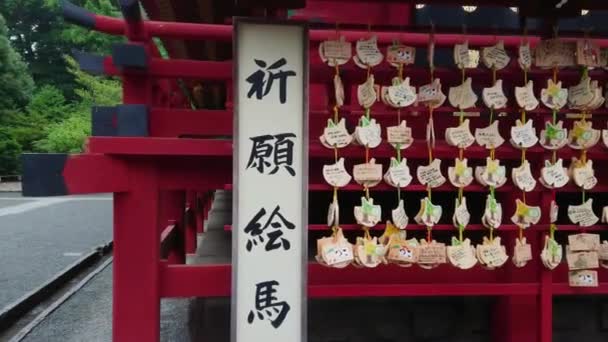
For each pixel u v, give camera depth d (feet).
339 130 7.61
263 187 7.04
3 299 16.43
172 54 11.95
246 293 7.04
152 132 8.76
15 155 76.54
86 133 69.97
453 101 8.04
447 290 8.34
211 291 8.50
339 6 11.48
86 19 8.04
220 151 7.96
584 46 8.01
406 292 8.27
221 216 18.35
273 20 7.00
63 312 16.22
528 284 8.46
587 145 8.14
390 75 8.80
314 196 13.26
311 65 8.87
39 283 18.63
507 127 9.77
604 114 8.54
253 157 7.00
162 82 10.98
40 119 80.89
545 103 8.05
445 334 10.30
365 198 7.70
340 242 7.56
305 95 7.06
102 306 16.97
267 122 7.02
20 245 27.04
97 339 13.67
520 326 9.37
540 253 8.48
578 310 10.37
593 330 10.40
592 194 13.01
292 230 7.07
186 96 17.43
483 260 7.94
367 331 10.21
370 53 7.70
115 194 8.20
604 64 8.08
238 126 6.97
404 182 7.74
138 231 8.22
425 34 9.35
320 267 8.79
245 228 7.02
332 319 10.16
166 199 12.99
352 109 7.97
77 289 19.24
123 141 7.79
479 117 10.05
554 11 7.97
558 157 8.67
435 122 10.04
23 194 7.40
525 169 8.02
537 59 8.14
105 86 72.28
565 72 8.98
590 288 8.50
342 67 8.76
